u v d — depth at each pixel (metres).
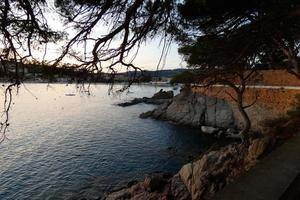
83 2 4.73
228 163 18.78
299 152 5.02
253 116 42.53
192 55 9.74
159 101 104.44
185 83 15.65
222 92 51.75
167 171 31.66
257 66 14.96
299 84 36.53
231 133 47.72
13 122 62.44
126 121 64.25
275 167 4.19
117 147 41.50
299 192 3.70
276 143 14.32
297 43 12.87
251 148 15.92
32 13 4.13
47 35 4.72
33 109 87.31
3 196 25.95
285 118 20.53
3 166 33.19
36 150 39.91
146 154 38.12
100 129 54.75
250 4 6.44
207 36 8.11
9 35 4.07
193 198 18.52
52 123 61.84
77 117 70.50
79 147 41.50
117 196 24.36
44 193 26.45
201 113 55.53
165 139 46.81
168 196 21.53
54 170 32.06
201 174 19.47
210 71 10.33
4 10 3.96
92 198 25.30
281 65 15.60
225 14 6.97
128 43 5.05
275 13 6.44
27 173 31.16
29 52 4.38
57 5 4.78
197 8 6.35
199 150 40.19
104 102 109.50
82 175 30.59
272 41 9.95
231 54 8.61
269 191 3.30
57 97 137.00
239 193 3.22
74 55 4.87
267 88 40.56
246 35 7.58
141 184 25.41
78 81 5.02
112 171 31.73
